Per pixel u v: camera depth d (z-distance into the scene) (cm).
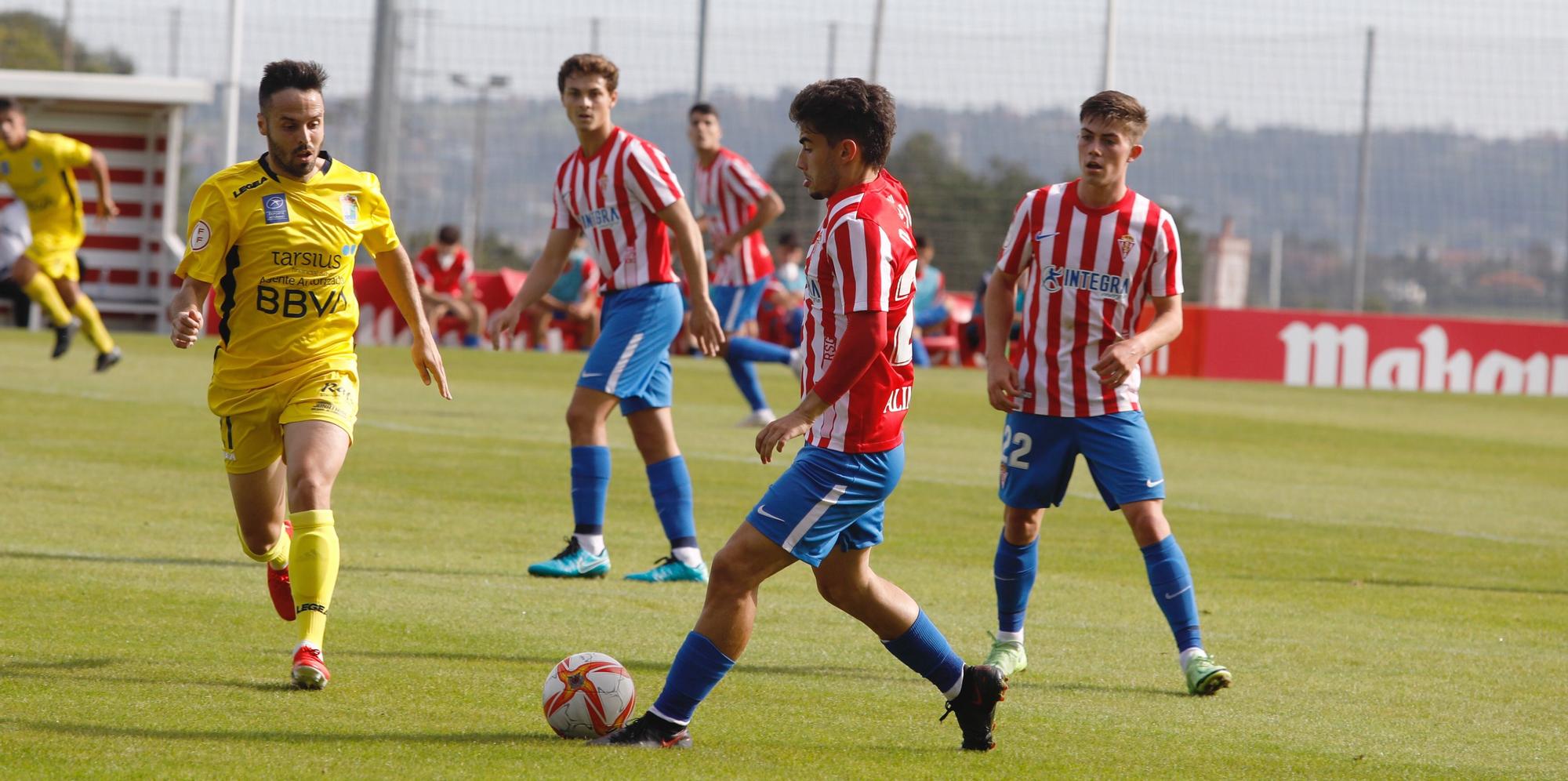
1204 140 10531
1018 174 10306
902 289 1466
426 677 1766
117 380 5603
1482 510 3909
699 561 2539
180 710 1567
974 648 2114
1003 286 2044
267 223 1756
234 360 1789
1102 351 1977
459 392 5938
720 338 2614
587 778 1381
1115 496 1970
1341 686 1952
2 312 8650
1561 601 2670
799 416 1426
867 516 1508
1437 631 2358
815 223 10125
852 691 1806
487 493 3384
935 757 1519
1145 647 2155
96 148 8669
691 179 9975
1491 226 10450
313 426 1747
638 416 2544
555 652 1930
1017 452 1992
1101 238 1959
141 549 2506
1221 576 2792
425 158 9800
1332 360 8875
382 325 8531
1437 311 10475
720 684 1809
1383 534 3406
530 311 8556
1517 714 1831
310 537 1692
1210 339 8869
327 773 1369
